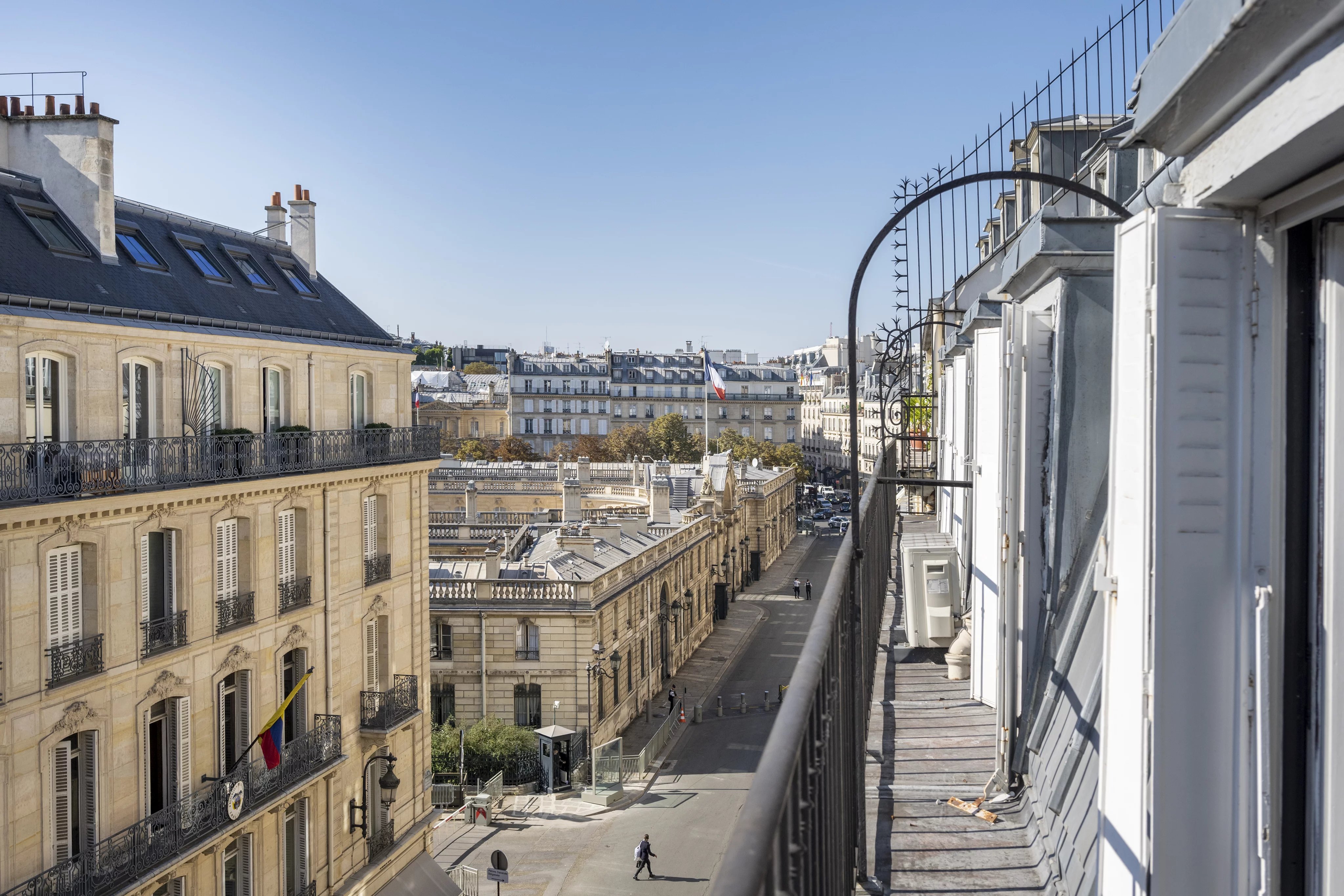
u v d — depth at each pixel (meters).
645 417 181.38
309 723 28.73
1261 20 2.71
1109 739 4.42
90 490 20.91
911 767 8.02
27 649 19.75
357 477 30.64
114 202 24.53
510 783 46.12
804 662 3.42
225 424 26.47
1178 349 3.74
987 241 22.55
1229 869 3.84
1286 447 3.69
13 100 24.06
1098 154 11.11
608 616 52.41
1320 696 3.55
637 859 36.97
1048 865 5.95
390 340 34.91
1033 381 7.88
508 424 175.50
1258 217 3.66
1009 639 7.72
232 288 28.62
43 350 20.80
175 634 23.53
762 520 107.75
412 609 34.88
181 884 23.59
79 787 21.30
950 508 16.42
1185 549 3.80
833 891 3.97
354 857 30.86
